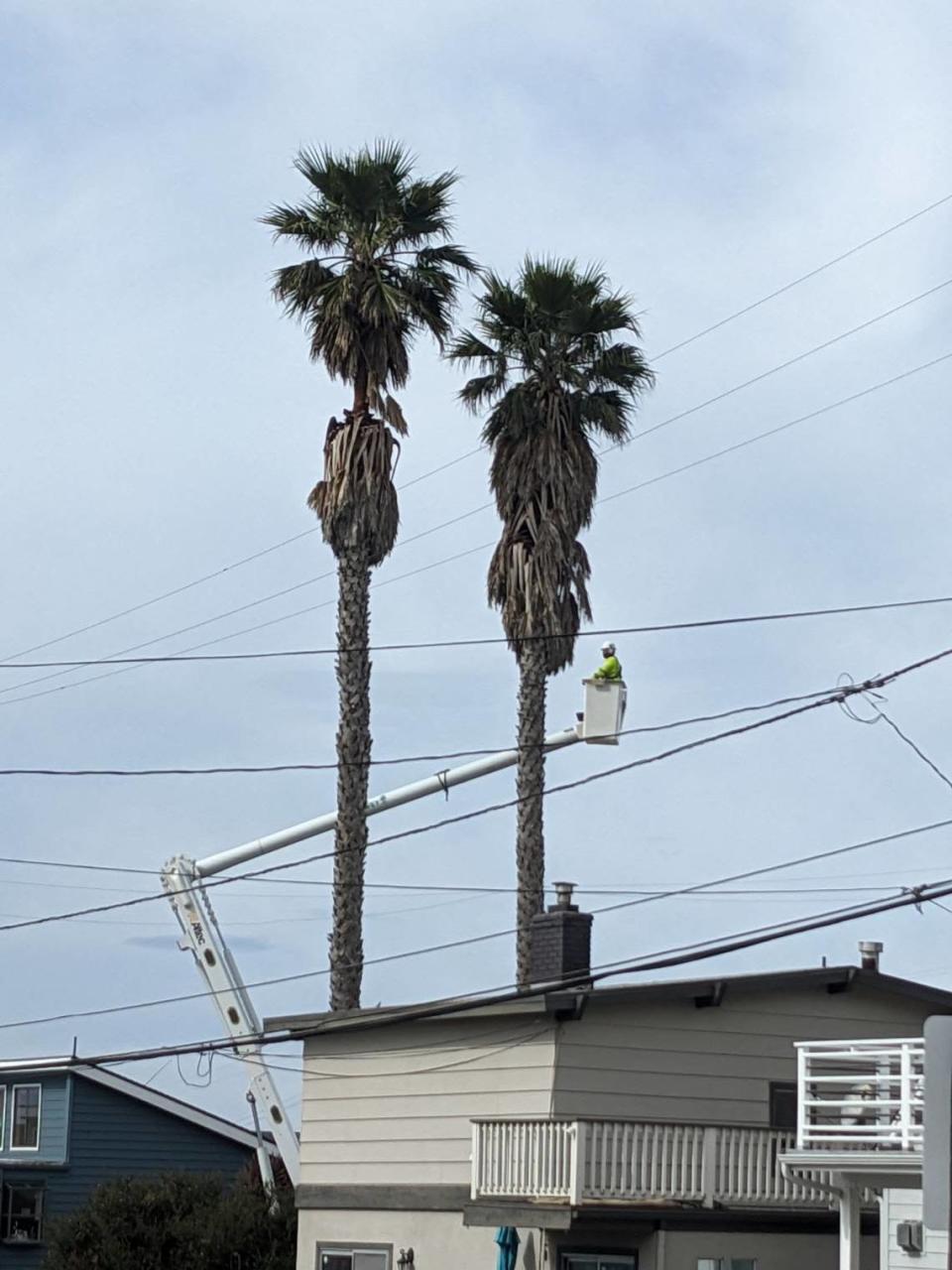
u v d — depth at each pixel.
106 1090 48.19
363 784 35.94
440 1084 29.28
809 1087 25.88
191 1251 36.53
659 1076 28.22
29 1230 46.53
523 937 35.78
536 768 36.59
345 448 36.81
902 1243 23.48
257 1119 40.84
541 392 37.97
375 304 37.09
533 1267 26.62
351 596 36.59
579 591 37.62
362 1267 29.88
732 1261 26.70
